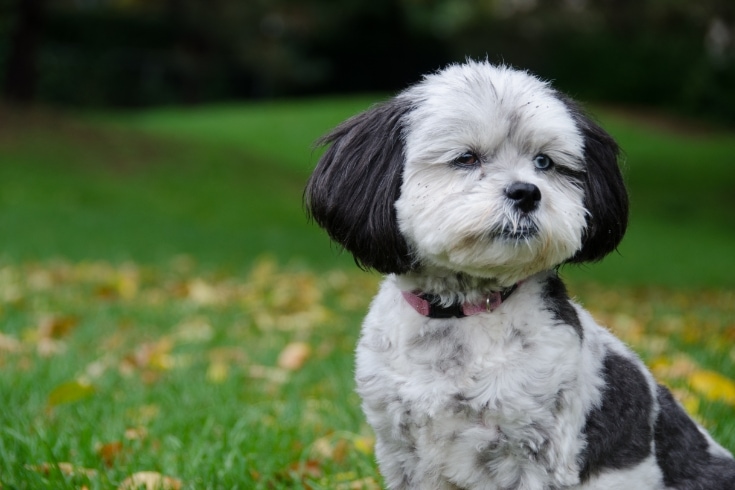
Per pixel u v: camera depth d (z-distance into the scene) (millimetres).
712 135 32688
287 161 24969
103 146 21422
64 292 9250
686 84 35344
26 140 20516
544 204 3439
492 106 3561
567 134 3639
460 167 3564
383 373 3557
